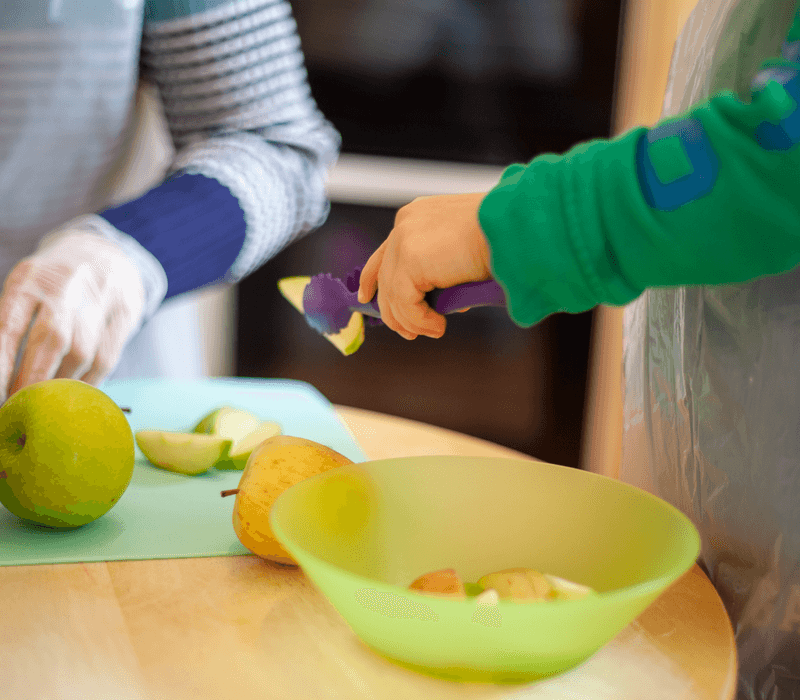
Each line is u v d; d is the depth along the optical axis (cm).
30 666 37
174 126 96
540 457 199
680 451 55
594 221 38
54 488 48
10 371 67
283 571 48
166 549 50
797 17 39
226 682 36
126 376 107
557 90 186
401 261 44
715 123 36
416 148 187
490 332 193
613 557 42
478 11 180
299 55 97
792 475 48
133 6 87
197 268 84
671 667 39
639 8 176
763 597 49
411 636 35
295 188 93
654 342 58
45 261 73
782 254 37
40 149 90
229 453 64
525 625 33
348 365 193
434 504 45
